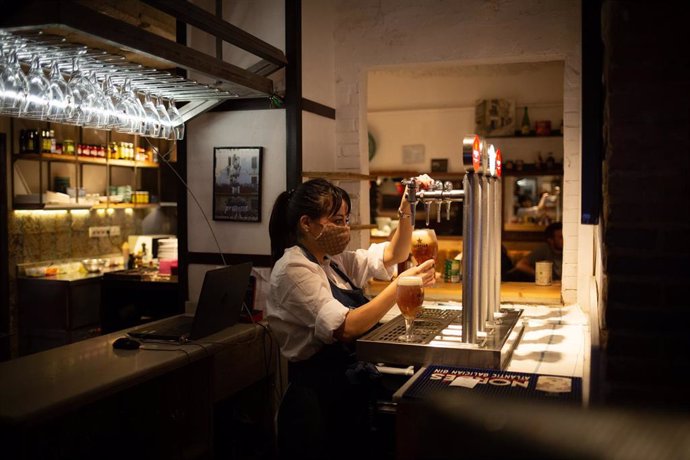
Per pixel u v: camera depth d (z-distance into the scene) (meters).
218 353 2.83
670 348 1.68
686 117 1.63
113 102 2.72
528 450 0.67
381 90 7.39
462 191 2.21
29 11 1.82
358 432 2.23
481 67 7.01
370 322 2.14
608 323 1.71
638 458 0.62
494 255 2.57
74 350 2.55
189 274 3.74
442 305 3.44
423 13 3.80
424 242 2.27
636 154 1.67
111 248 6.78
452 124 7.22
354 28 3.94
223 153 3.62
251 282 3.42
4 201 5.46
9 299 5.59
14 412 1.80
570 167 3.61
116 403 2.78
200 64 2.47
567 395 1.64
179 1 2.33
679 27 1.62
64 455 2.49
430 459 0.73
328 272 2.53
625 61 1.65
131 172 7.06
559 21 3.59
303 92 3.58
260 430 3.32
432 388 1.73
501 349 1.96
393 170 7.39
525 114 6.97
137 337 2.74
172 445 2.75
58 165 6.02
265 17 3.50
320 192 2.33
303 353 2.28
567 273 3.63
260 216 3.55
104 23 1.96
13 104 2.30
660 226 1.67
